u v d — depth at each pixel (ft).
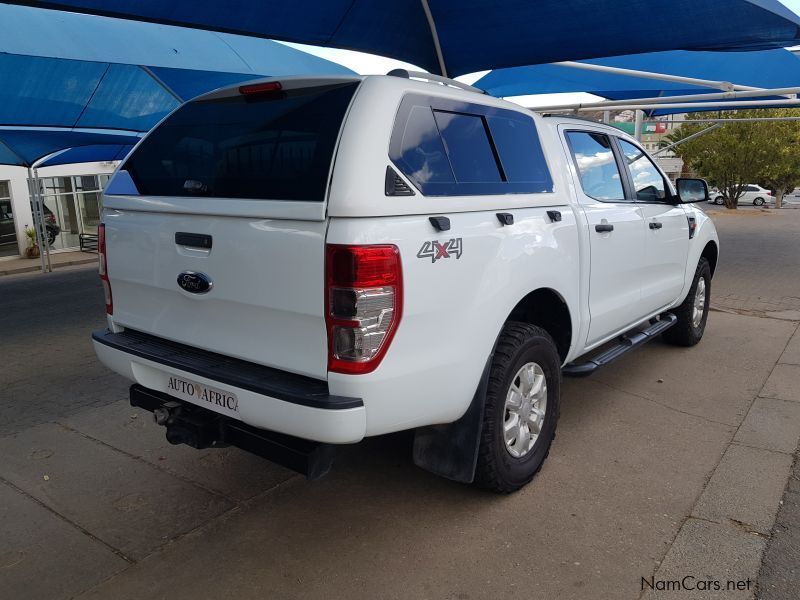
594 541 9.59
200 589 8.64
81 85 30.55
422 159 8.86
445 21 20.18
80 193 67.82
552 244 10.99
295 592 8.55
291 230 8.00
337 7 18.29
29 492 11.24
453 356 8.95
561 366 12.57
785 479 11.38
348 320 7.64
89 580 8.84
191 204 9.08
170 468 12.12
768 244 53.21
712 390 16.05
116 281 10.60
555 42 21.70
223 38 30.25
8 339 23.24
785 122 98.63
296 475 11.79
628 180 14.87
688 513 10.32
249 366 8.99
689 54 32.22
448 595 8.45
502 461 10.23
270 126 9.10
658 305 16.35
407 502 10.78
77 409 15.34
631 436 13.32
